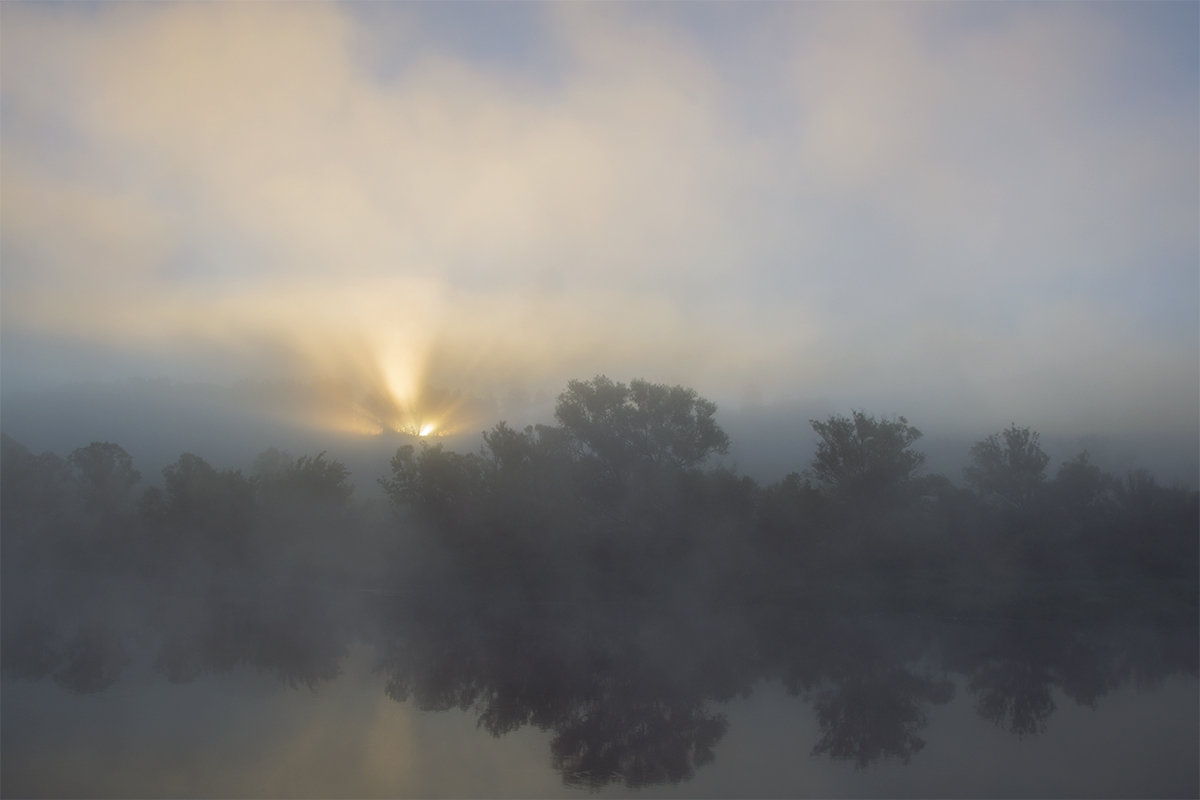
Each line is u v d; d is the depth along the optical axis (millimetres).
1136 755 12711
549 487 38062
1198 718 15383
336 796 10688
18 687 17469
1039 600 31156
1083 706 16438
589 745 13336
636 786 11258
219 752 12586
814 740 13781
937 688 18344
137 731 13766
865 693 17703
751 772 11930
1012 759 12609
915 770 11984
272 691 17234
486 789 11047
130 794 10633
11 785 10930
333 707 15820
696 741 13664
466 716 15305
